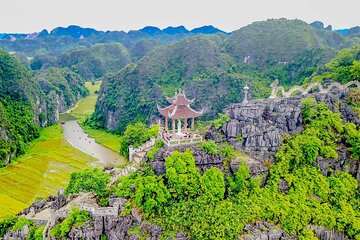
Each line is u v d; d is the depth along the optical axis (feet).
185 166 277.03
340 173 315.99
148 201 266.57
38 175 526.16
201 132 326.03
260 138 309.83
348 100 366.22
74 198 311.27
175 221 262.06
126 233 265.54
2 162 567.18
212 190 273.95
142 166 295.28
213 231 257.55
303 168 309.42
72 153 638.12
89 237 268.00
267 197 285.64
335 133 331.77
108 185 302.04
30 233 296.30
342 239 284.41
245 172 286.87
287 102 342.44
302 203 288.30
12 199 440.04
